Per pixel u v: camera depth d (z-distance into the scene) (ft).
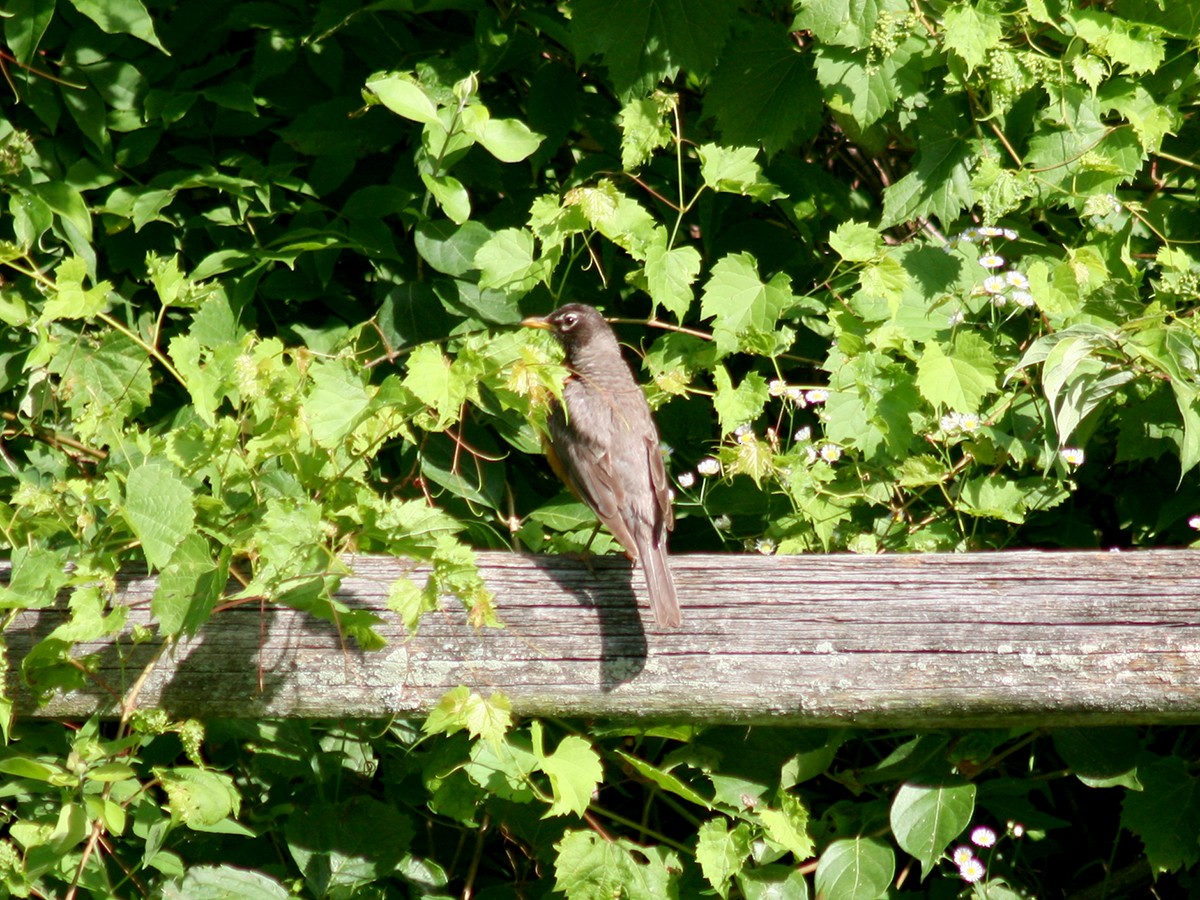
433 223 27.78
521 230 27.48
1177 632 21.02
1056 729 25.11
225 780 21.42
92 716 21.53
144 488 20.17
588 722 24.68
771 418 30.07
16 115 27.91
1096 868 29.73
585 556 22.74
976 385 25.35
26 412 27.17
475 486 27.66
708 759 24.23
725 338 26.76
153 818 21.98
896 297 26.37
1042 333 27.35
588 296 30.17
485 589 20.79
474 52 28.94
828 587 21.85
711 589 21.98
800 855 22.97
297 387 22.65
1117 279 27.48
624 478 25.16
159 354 24.25
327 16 27.91
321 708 21.80
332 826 24.56
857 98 27.53
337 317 28.60
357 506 21.61
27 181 26.48
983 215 29.04
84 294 23.24
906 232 31.83
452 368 21.65
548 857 25.39
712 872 23.00
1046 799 30.09
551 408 26.04
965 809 23.65
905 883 27.91
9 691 21.34
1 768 20.13
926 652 21.42
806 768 23.94
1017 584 21.59
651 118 27.22
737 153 27.30
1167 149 30.32
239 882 23.16
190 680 21.58
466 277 28.48
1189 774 25.55
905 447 26.11
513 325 28.37
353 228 27.84
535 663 21.70
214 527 22.02
